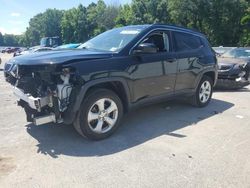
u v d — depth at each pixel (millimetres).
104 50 5059
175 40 5996
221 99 8055
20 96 4656
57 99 4215
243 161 3990
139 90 5137
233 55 11547
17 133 4965
